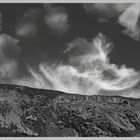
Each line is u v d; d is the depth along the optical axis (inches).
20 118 6417.3
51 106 7052.2
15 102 6879.9
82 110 7150.6
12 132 5777.6
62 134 6161.4
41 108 6914.4
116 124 6929.1
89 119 6835.6
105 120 6953.7
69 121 6604.3
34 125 6289.4
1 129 5787.4
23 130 6008.9
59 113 6845.5
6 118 6245.1
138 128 7096.5
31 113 6653.5
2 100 6781.5
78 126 6476.4
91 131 6382.9
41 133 6077.8
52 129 6284.5
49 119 6604.3
